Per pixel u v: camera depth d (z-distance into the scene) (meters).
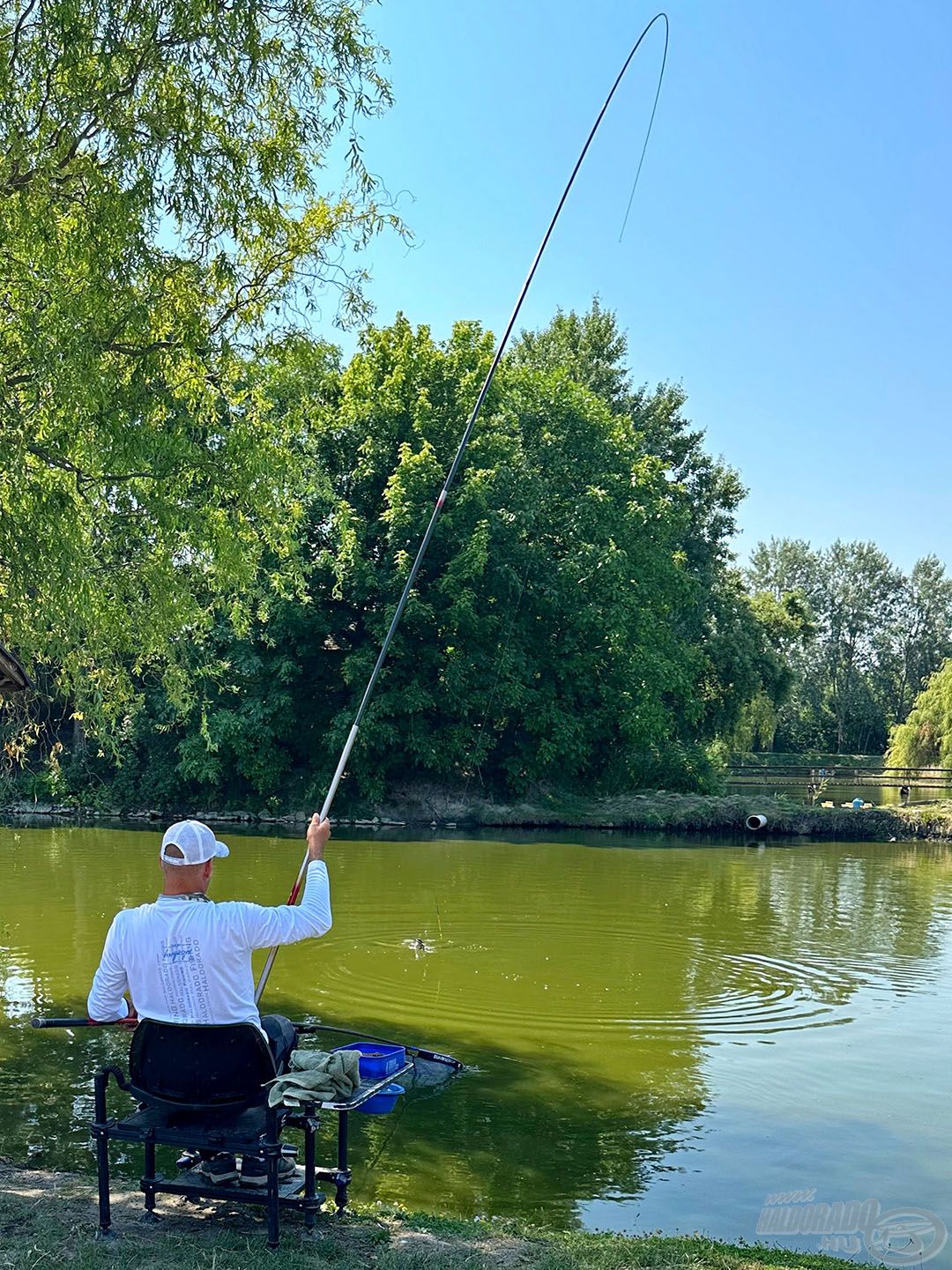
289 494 10.97
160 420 8.88
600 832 25.95
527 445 29.64
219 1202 4.73
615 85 6.62
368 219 10.29
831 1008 10.30
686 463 42.31
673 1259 4.59
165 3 8.10
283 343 10.04
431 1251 4.37
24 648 9.30
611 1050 8.87
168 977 4.09
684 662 31.42
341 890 16.36
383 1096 5.34
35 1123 6.74
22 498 7.88
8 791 23.67
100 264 7.95
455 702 27.14
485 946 12.80
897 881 18.95
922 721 43.38
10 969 10.81
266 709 26.44
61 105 7.89
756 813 26.75
